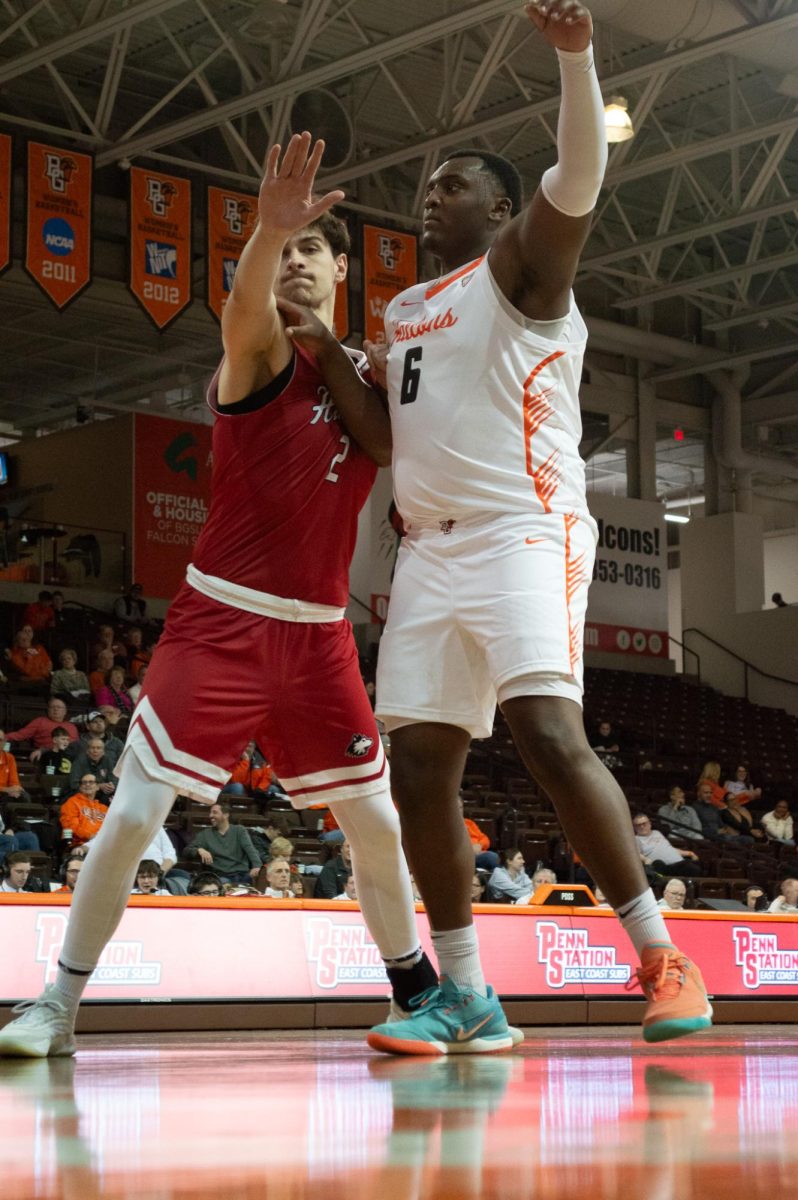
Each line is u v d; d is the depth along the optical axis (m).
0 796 12.46
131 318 24.67
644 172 18.75
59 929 5.77
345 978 6.47
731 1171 1.19
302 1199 1.04
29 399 29.73
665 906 10.60
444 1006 3.13
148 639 21.00
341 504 3.26
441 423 3.05
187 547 23.97
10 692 16.72
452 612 3.04
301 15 15.95
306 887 11.07
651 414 26.59
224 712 3.13
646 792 19.12
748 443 27.92
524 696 2.91
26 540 22.47
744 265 21.12
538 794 17.14
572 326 3.09
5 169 15.93
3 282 22.66
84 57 19.56
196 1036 5.00
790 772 23.20
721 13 15.45
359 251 18.30
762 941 8.02
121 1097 1.91
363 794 3.25
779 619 26.52
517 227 2.96
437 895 3.14
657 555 26.38
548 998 7.14
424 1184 1.12
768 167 19.12
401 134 21.84
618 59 17.33
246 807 13.58
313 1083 2.14
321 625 3.23
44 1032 3.02
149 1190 1.10
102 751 12.48
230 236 17.50
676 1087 2.03
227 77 20.27
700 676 27.44
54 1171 1.21
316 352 3.22
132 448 23.70
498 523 3.01
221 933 6.19
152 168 19.09
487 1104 1.78
